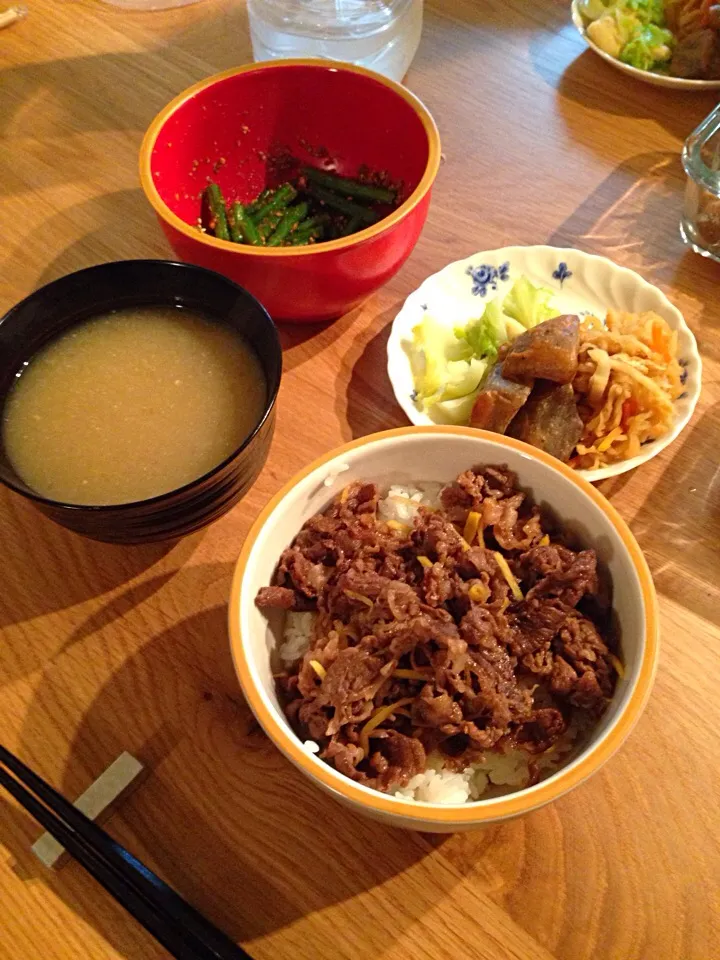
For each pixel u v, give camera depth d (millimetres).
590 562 302
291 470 394
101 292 365
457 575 316
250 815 312
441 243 472
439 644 289
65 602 364
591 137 519
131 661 347
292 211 451
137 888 281
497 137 522
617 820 303
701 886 292
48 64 578
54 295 355
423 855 301
